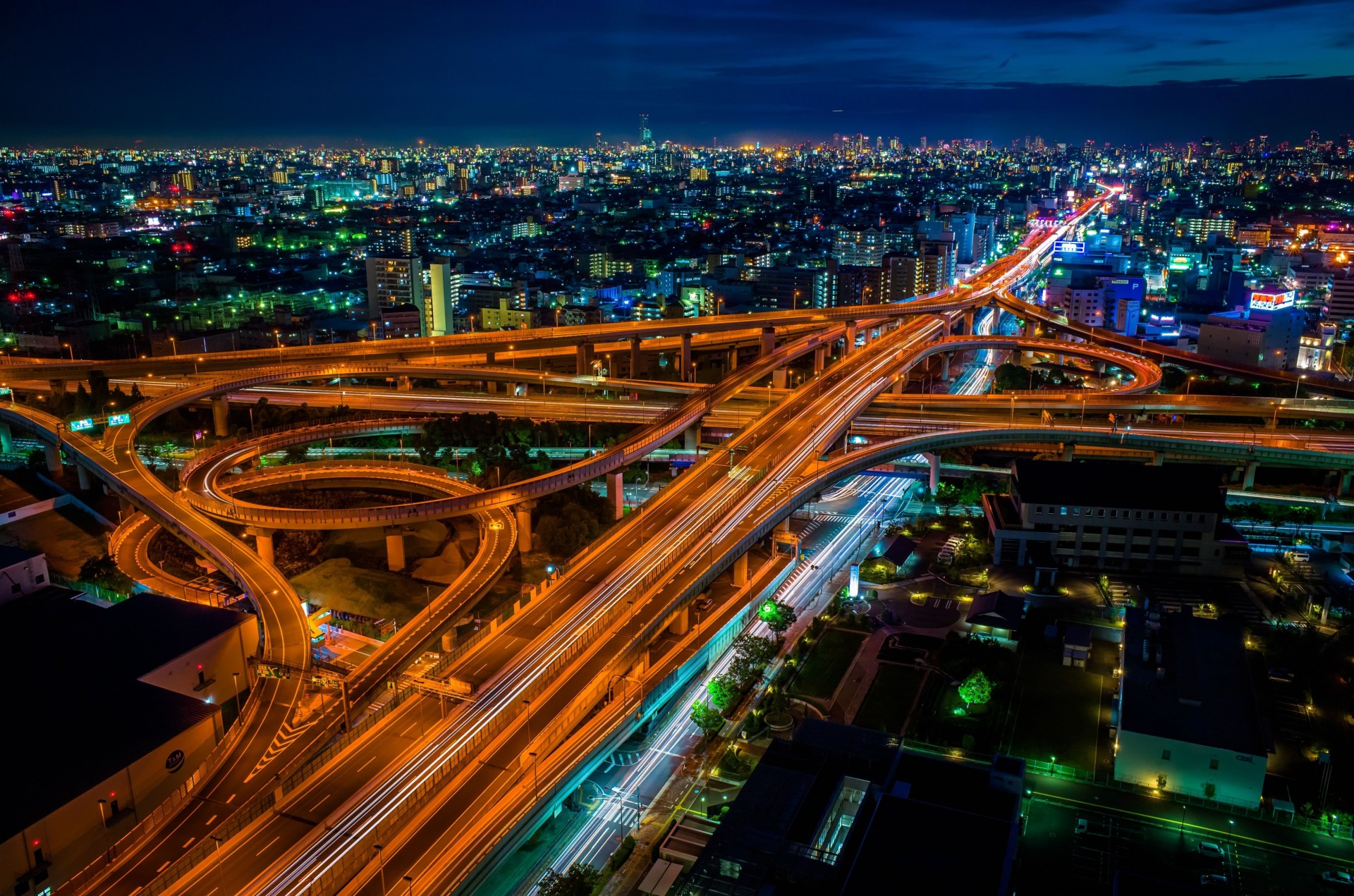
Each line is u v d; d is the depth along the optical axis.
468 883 127.25
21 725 156.88
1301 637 197.12
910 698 185.12
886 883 119.06
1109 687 187.62
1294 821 150.38
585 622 189.88
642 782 165.12
